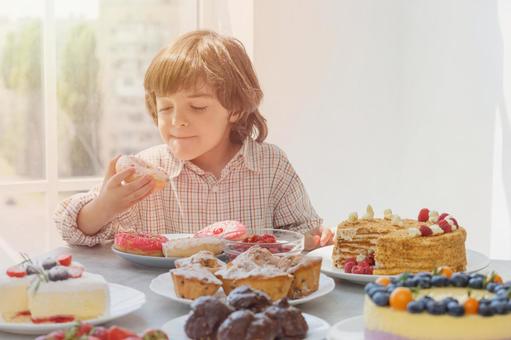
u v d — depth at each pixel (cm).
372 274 166
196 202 231
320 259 152
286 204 237
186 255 176
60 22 311
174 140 218
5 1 300
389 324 119
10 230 307
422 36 342
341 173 350
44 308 133
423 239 166
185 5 336
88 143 320
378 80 354
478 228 315
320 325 131
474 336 116
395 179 359
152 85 216
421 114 344
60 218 200
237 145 239
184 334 125
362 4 346
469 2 316
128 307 140
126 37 325
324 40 340
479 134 312
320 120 342
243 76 225
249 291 127
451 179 328
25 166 308
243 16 325
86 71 318
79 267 142
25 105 306
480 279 127
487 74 308
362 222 183
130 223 225
